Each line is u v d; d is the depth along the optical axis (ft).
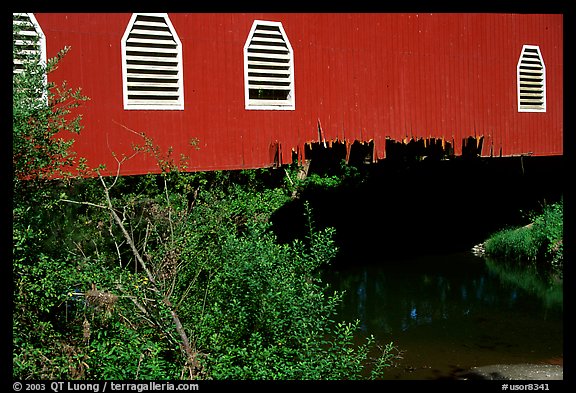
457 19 44.37
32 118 22.61
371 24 39.81
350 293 49.73
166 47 32.68
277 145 35.94
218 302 24.79
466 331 40.06
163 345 24.16
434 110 43.01
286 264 25.12
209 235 26.48
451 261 61.00
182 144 32.73
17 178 22.47
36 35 28.09
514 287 50.96
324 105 37.76
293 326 23.85
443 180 74.74
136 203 28.37
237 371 22.13
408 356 35.68
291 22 36.45
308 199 63.05
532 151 49.49
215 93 33.83
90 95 30.07
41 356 21.09
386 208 72.02
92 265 23.31
